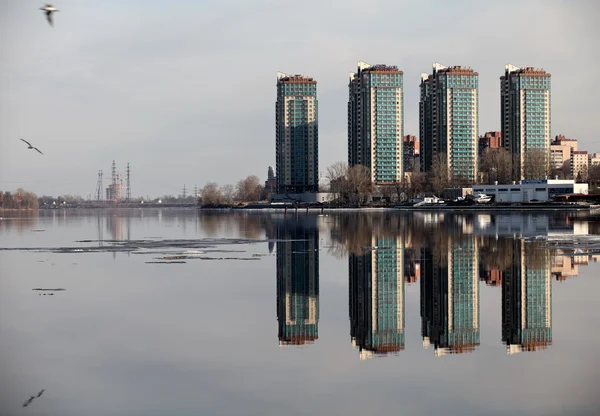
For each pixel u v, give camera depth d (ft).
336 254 294.05
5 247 344.90
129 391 104.83
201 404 99.35
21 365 118.11
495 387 105.60
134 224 649.61
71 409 97.91
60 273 233.96
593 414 94.07
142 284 207.62
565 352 124.57
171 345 131.44
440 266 244.83
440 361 120.67
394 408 97.35
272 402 100.07
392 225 518.37
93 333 141.18
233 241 378.94
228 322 152.76
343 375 112.57
